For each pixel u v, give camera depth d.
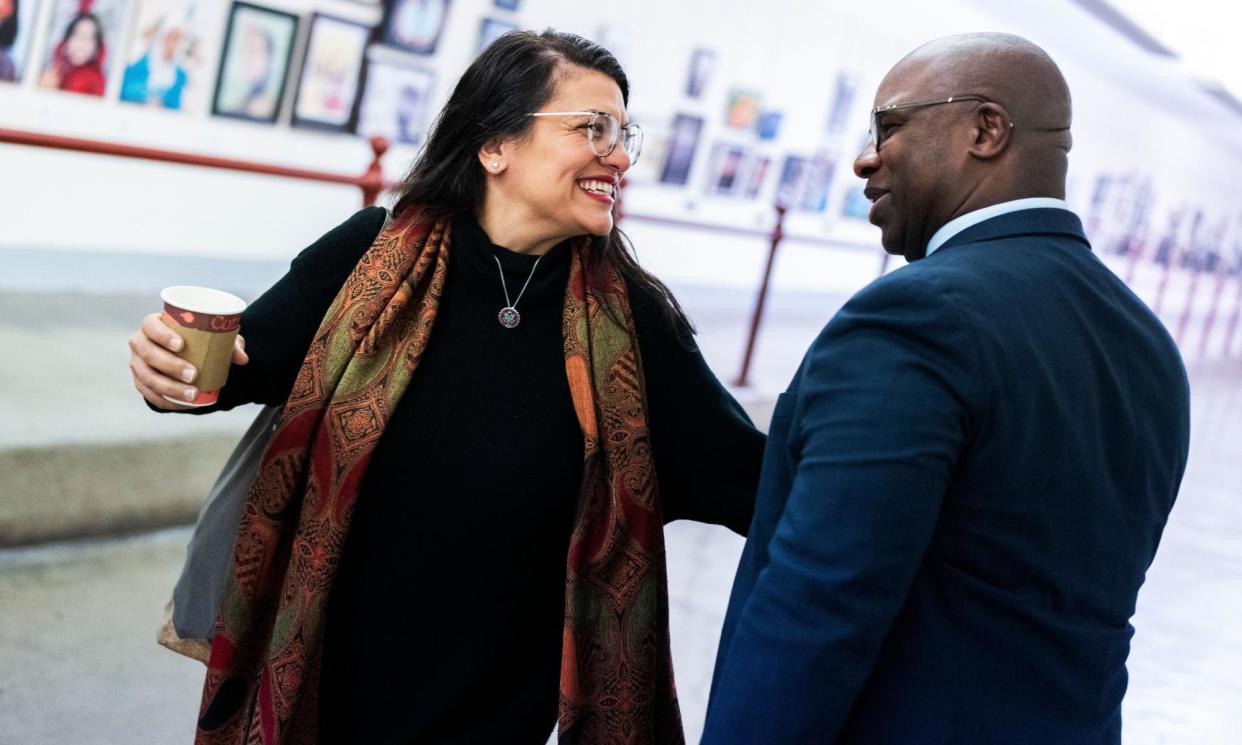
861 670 1.06
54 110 4.41
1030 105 1.20
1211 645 4.00
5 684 2.46
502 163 1.41
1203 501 6.19
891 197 1.27
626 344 1.46
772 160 8.25
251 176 5.13
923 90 1.22
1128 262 13.66
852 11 8.41
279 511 1.43
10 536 3.02
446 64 5.68
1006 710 1.11
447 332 1.44
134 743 2.37
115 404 3.44
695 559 4.03
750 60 7.71
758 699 1.06
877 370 1.08
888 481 1.04
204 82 4.81
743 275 8.43
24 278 4.56
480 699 1.48
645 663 1.46
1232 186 15.67
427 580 1.43
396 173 5.68
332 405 1.40
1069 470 1.12
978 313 1.08
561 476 1.44
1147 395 1.20
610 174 1.41
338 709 1.49
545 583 1.48
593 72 1.40
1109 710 1.18
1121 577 1.19
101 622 2.80
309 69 5.10
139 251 4.89
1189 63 10.84
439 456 1.41
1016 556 1.10
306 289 1.46
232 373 1.41
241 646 1.46
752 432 1.55
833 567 1.05
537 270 1.45
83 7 4.32
